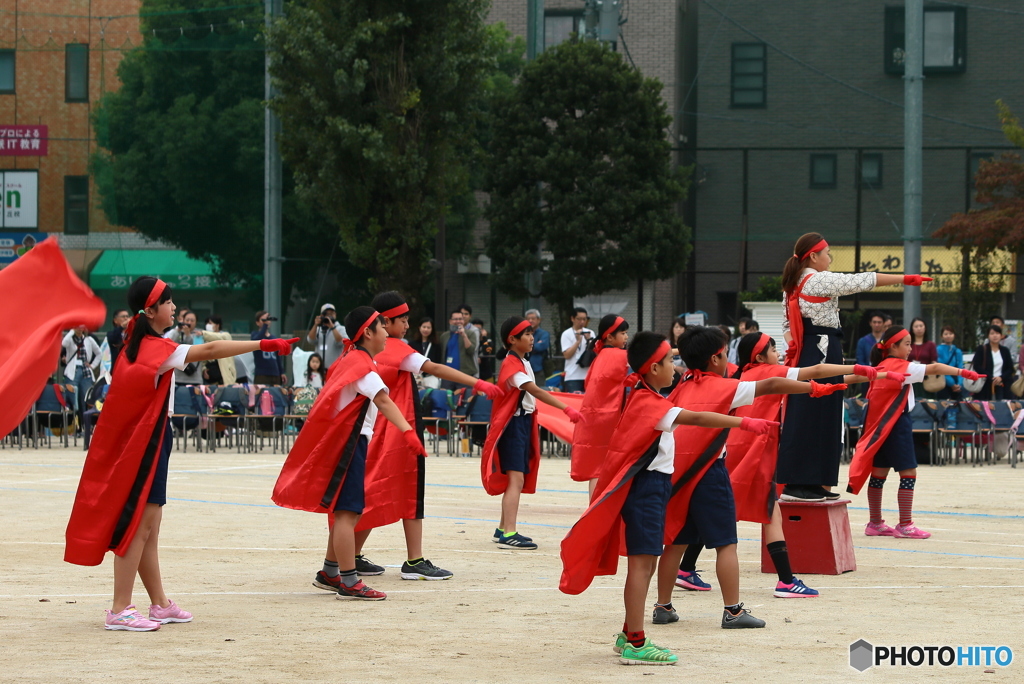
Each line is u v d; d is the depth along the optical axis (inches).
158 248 1493.6
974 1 1193.4
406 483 310.2
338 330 731.4
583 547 215.3
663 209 1053.8
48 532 388.2
